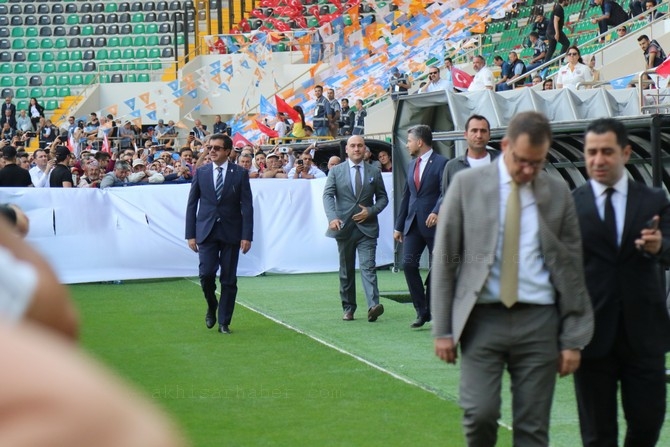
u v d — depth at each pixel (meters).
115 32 47.81
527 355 5.99
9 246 1.40
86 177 22.22
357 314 15.38
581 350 6.48
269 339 13.22
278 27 44.12
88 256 19.94
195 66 44.38
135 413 1.12
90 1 48.91
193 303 17.02
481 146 11.65
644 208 6.47
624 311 6.42
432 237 13.32
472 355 6.05
